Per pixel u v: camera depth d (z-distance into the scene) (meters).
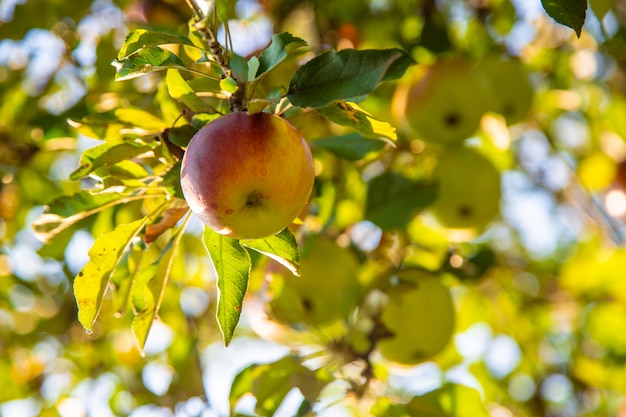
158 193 3.93
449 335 5.53
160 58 3.44
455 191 5.95
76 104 5.56
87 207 4.02
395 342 5.38
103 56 5.74
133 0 6.34
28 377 7.67
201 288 7.50
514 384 8.06
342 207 5.75
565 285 8.62
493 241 8.44
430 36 6.05
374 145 5.05
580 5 3.35
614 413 8.41
